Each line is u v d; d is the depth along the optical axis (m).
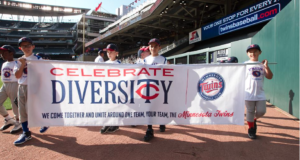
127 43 45.22
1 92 3.21
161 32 35.19
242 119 2.75
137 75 2.74
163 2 17.55
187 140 2.90
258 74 2.90
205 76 2.79
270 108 5.05
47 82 2.62
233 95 2.77
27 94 2.61
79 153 2.47
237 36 15.45
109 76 2.71
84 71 2.67
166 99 2.78
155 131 3.36
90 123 2.69
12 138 3.00
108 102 2.71
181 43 23.28
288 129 3.36
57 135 3.15
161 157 2.35
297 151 2.49
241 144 2.74
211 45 18.67
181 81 2.79
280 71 4.84
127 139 2.96
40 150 2.55
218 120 2.78
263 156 2.36
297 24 3.85
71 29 58.44
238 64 2.74
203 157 2.35
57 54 58.91
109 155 2.41
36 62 2.59
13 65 3.21
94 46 48.22
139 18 23.70
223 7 21.16
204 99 2.78
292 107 4.14
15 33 55.94
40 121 2.60
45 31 60.09
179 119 2.78
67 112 2.65
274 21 5.26
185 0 18.81
